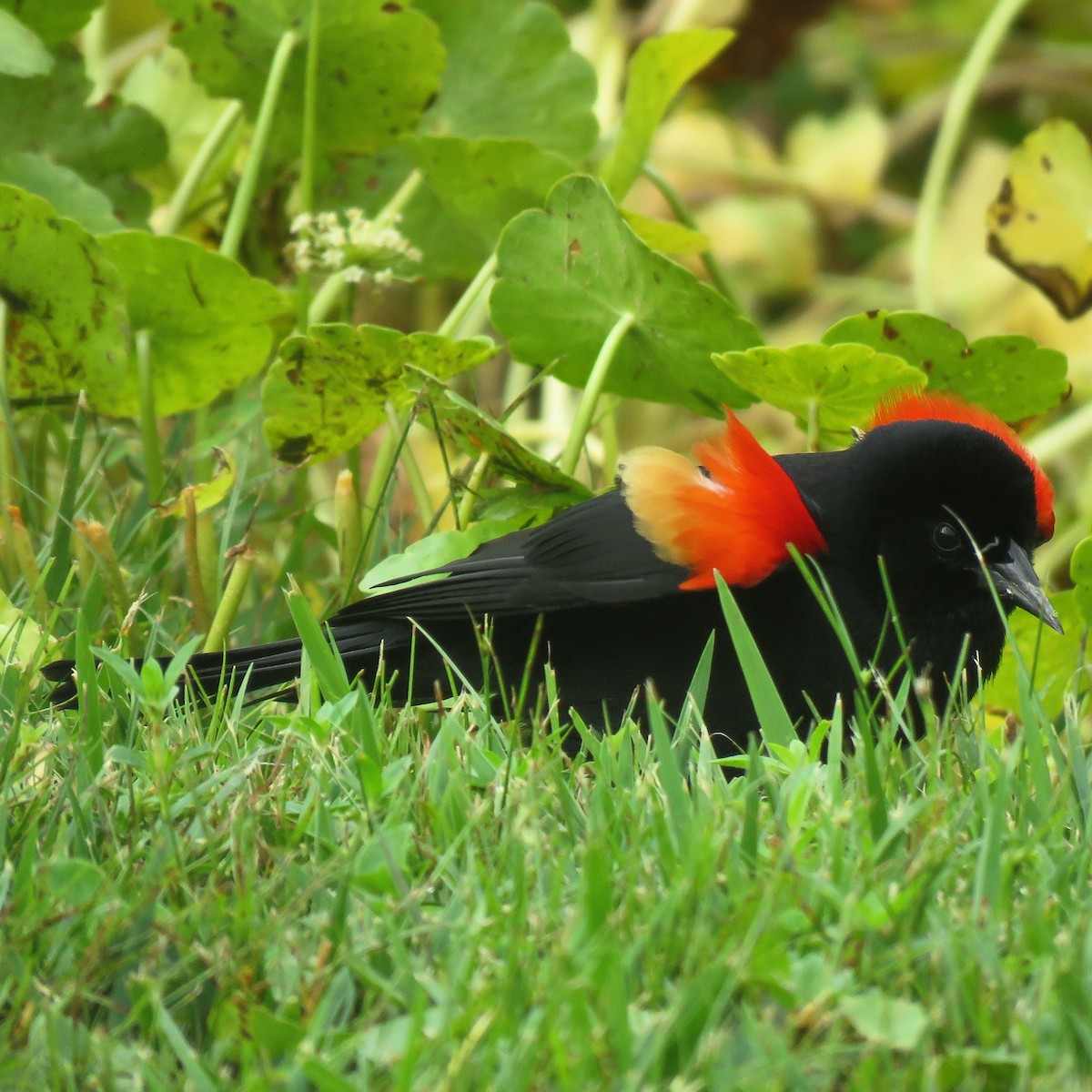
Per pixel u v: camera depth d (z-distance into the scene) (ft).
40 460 27.76
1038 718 18.12
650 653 20.54
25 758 16.61
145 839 15.34
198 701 21.18
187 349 27.27
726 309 24.72
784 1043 12.03
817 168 50.83
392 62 29.53
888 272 51.72
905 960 12.88
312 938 13.87
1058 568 39.58
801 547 19.81
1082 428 36.19
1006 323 46.57
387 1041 12.24
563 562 20.49
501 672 21.43
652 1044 12.11
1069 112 57.31
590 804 16.14
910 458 20.11
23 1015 12.78
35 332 26.09
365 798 15.42
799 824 14.75
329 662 19.36
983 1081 12.16
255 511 24.29
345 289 30.42
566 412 37.19
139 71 33.76
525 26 31.53
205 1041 13.20
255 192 32.30
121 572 23.20
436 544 23.49
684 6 43.60
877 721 19.34
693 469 20.27
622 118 30.81
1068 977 12.57
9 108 30.22
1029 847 14.89
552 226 25.36
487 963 13.15
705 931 13.12
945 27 59.82
